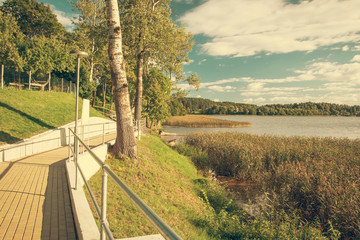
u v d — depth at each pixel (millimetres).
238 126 76250
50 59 26844
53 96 23844
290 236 8148
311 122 120062
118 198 7906
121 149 11930
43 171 7559
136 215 7156
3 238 3549
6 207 4699
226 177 18094
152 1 21031
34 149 11273
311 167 13750
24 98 19281
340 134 53375
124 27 19125
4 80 23797
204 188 14078
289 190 11609
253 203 12758
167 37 20125
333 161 14844
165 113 39500
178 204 10141
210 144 23469
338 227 9266
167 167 15031
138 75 22141
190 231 7875
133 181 10422
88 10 36375
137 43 19719
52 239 3604
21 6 45750
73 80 36562
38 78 28828
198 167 19641
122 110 11828
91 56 39125
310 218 10297
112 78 11805
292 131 60906
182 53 33125
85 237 3338
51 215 4453
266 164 17391
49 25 48656
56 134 14023
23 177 6801
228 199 13055
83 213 4129
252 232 8305
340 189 10531
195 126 72438
